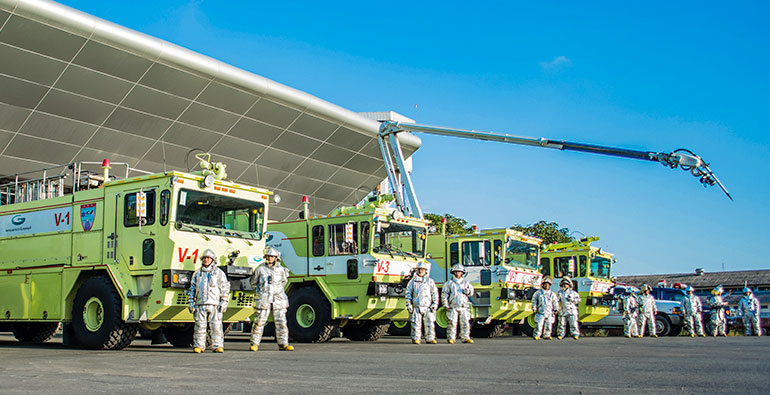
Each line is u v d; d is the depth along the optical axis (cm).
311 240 1733
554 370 845
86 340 1265
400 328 2198
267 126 3012
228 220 1309
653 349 1338
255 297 1295
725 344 1590
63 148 2600
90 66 2388
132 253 1248
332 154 3403
